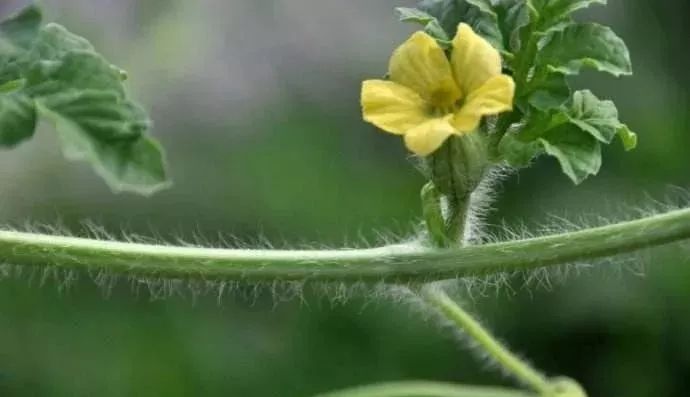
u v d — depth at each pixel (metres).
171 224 0.76
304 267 0.46
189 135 0.80
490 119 0.46
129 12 0.81
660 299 0.73
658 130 0.76
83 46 0.42
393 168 0.78
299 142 0.79
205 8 0.82
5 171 0.77
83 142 0.41
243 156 0.79
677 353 0.72
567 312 0.73
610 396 0.73
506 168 0.47
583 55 0.46
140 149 0.41
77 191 0.77
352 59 0.82
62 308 0.73
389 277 0.46
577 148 0.45
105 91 0.41
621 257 0.49
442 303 0.52
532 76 0.46
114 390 0.71
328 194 0.77
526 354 0.73
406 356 0.73
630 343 0.73
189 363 0.72
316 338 0.74
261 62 0.82
